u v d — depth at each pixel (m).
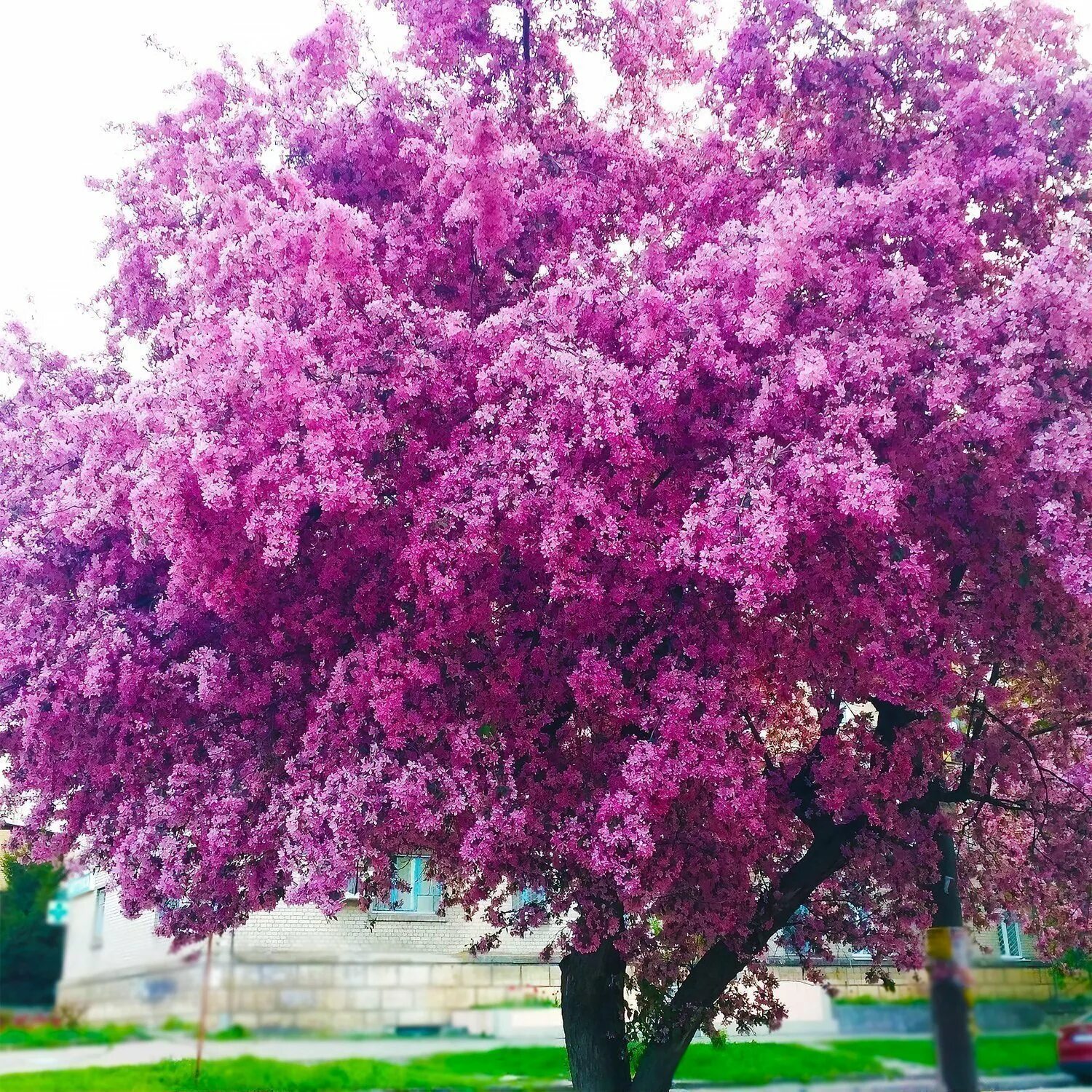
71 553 9.13
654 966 9.03
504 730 8.22
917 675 7.89
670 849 8.31
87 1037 11.20
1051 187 8.70
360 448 7.12
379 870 8.84
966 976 6.55
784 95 9.64
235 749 8.50
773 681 8.60
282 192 8.35
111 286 11.15
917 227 7.71
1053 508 6.80
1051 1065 6.43
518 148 8.22
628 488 7.29
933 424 7.69
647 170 10.27
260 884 8.77
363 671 7.67
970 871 13.24
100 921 11.56
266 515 6.94
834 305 7.48
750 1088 8.31
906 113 9.42
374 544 7.81
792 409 7.02
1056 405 6.94
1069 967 12.49
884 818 9.27
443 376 7.55
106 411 8.21
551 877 8.54
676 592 8.12
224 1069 11.40
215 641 9.01
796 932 10.55
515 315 7.49
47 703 8.78
